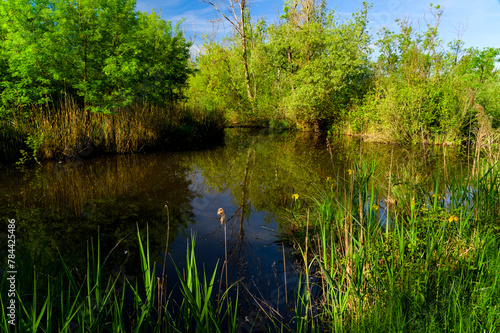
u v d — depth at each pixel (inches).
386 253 95.0
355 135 542.3
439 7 493.7
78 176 244.8
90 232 144.1
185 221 161.0
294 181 237.0
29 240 132.3
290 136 565.3
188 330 69.3
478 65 539.8
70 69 324.8
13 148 273.4
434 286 80.7
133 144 343.6
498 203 122.9
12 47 301.9
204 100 735.7
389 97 453.4
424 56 479.8
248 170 281.9
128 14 365.1
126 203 188.4
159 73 443.5
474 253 92.0
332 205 154.5
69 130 297.1
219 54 856.9
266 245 131.7
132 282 101.3
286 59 626.2
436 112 414.3
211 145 431.2
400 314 68.7
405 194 160.7
